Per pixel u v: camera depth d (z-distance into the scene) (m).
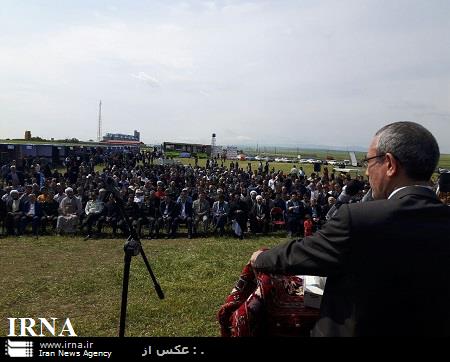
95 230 13.66
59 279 7.79
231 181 24.11
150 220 13.48
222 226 14.10
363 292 1.49
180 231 14.75
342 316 1.54
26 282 7.55
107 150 44.12
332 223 1.58
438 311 1.47
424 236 1.49
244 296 2.58
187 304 6.38
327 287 1.67
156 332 5.25
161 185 17.53
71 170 23.05
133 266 8.91
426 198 1.57
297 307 2.39
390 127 1.69
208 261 9.54
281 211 15.38
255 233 14.67
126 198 13.95
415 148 1.59
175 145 76.00
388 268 1.47
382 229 1.49
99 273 8.25
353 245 1.50
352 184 6.92
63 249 10.84
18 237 12.55
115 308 6.18
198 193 16.73
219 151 78.25
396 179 1.64
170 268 8.77
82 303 6.44
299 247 1.66
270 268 1.77
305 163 73.75
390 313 1.46
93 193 13.70
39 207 13.24
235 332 2.37
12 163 22.47
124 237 12.94
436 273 1.47
